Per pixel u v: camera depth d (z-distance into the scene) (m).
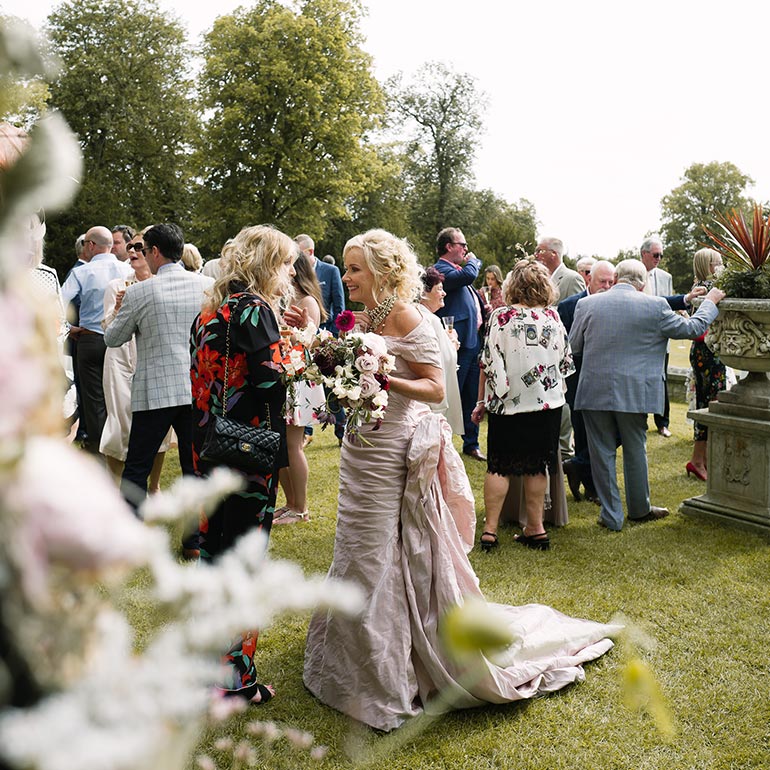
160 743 0.62
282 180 31.16
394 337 3.18
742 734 2.91
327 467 6.86
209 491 0.72
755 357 5.45
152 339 4.38
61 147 0.55
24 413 0.54
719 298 5.51
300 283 5.02
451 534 3.19
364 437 3.13
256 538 0.70
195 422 2.95
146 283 4.37
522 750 2.79
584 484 6.24
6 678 0.56
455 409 5.80
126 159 34.16
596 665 3.45
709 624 3.85
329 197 32.69
